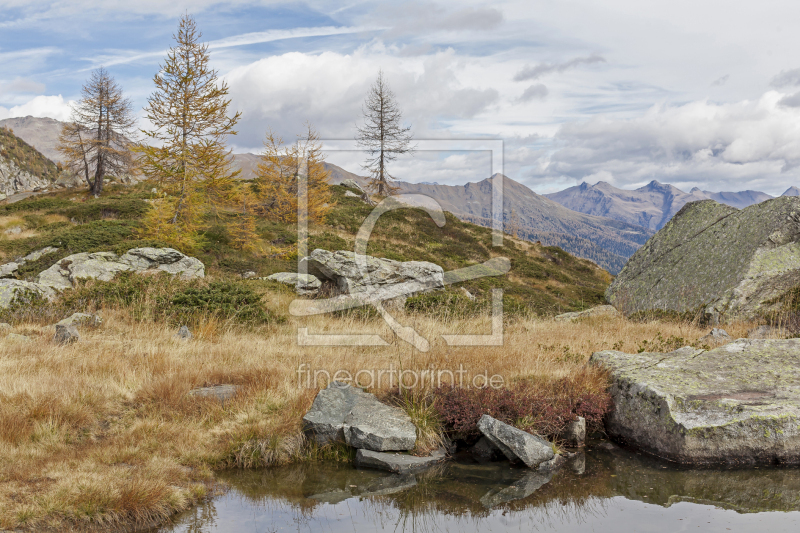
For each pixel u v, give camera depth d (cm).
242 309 1210
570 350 936
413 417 653
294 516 480
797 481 538
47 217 3042
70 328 916
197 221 2661
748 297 1324
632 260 1973
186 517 470
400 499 519
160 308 1170
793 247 1395
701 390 650
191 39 2620
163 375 743
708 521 460
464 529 456
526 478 569
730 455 585
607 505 500
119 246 1780
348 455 614
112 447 555
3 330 979
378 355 916
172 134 2645
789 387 646
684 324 1325
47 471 495
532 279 2945
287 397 703
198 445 588
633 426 659
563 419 667
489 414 656
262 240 2756
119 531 433
